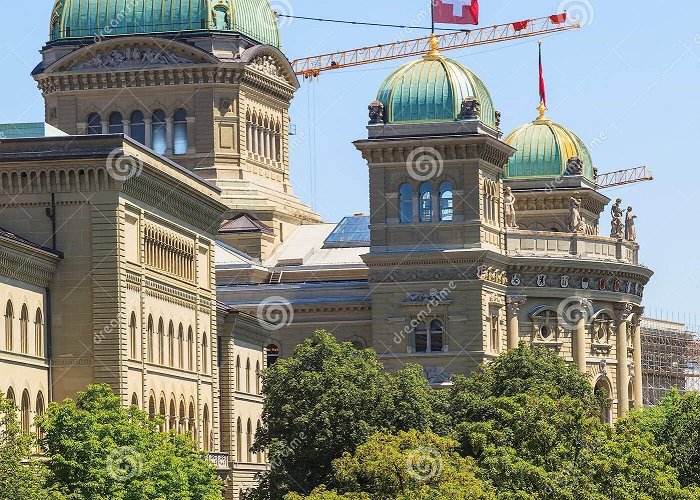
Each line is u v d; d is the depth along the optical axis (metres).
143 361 154.75
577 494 135.12
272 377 168.38
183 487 137.12
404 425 163.50
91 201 148.75
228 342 190.12
